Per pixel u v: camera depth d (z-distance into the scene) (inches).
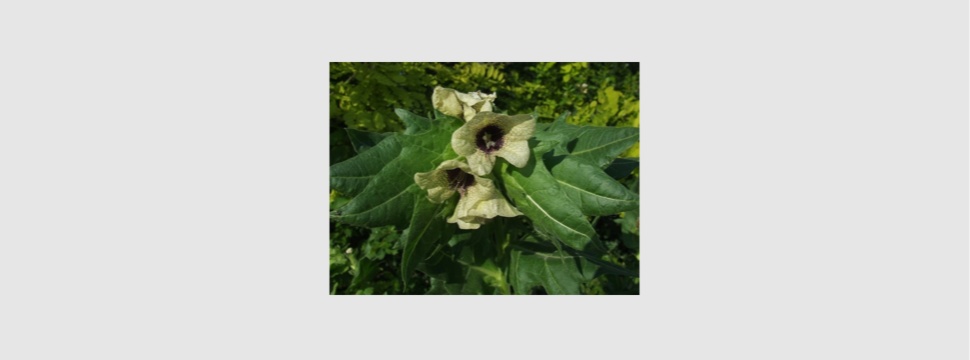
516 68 16.6
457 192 7.9
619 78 16.8
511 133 7.6
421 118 8.4
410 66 13.6
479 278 10.1
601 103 15.1
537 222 7.7
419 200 7.7
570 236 7.4
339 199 13.3
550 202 7.5
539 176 7.6
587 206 7.4
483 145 7.6
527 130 7.5
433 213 7.9
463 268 10.0
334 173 7.4
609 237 16.0
